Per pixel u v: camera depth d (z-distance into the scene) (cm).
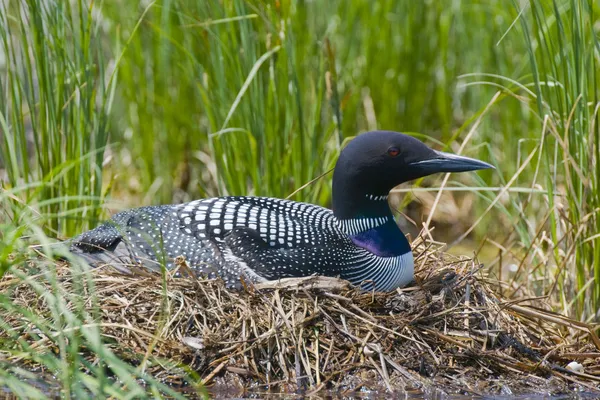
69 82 1086
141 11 1390
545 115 996
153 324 875
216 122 1228
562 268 1045
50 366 739
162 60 1382
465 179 1441
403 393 850
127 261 957
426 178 1449
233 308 901
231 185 1192
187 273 942
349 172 964
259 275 934
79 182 1091
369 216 967
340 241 962
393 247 967
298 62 1292
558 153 1177
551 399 855
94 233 980
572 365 915
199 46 1259
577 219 1013
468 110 1495
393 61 1463
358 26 1449
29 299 884
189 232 959
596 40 973
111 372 841
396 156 953
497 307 948
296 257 941
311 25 1338
